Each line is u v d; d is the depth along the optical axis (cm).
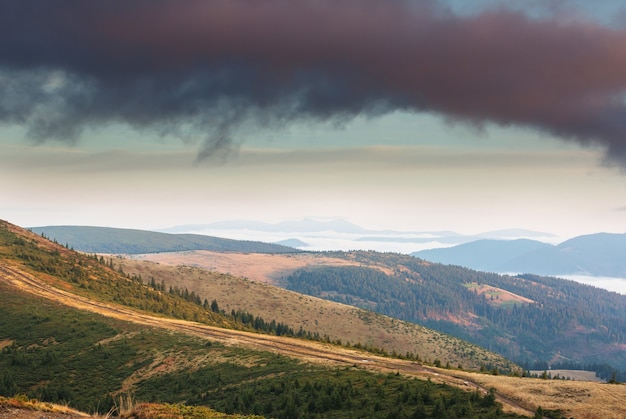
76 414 4428
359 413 7250
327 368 10344
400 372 9688
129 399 4941
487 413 6681
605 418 6356
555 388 7650
